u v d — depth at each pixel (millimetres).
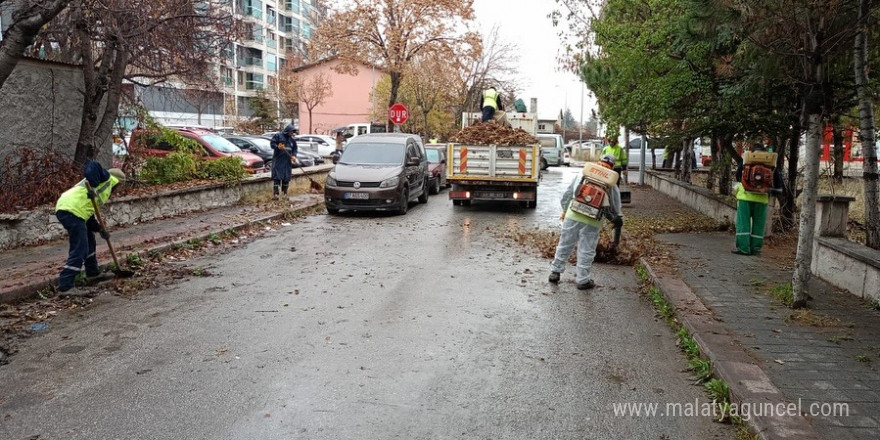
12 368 5078
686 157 19859
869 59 8523
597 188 7836
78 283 7648
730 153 13133
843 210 8141
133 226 11547
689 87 11648
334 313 6703
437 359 5410
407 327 6277
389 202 14430
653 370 5281
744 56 8234
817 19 6461
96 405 4414
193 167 14922
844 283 7504
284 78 51438
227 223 12117
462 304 7188
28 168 10492
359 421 4223
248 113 57312
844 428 4016
